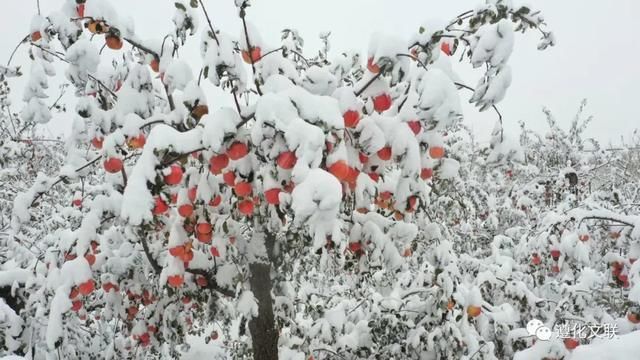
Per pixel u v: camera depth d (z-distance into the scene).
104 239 3.75
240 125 2.33
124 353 4.84
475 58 2.35
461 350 3.80
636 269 2.98
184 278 3.56
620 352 1.88
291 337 4.01
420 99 2.20
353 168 2.47
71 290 3.12
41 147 6.26
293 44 3.87
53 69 2.95
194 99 2.54
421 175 2.83
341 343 4.13
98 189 3.85
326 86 2.63
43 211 5.93
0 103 5.15
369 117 2.46
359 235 3.18
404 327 4.13
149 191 2.26
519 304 4.30
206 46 2.45
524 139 8.78
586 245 3.88
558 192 6.49
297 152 1.96
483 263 4.73
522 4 2.51
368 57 2.43
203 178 2.64
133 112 2.88
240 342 4.26
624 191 7.28
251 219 3.28
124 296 4.06
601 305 4.21
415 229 3.30
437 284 3.71
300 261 4.36
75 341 4.70
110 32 2.65
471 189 6.33
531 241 4.46
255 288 3.62
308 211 1.80
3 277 4.13
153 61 2.98
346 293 5.25
